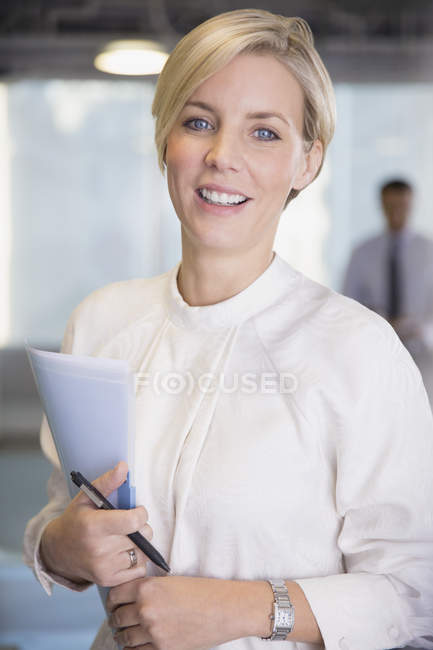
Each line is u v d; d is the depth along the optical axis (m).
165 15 6.93
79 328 1.42
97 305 1.42
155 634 1.07
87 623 3.62
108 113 7.09
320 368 1.17
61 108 7.07
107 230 7.18
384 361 1.16
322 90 1.23
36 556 1.21
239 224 1.20
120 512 1.07
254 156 1.18
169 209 7.18
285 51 1.18
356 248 6.13
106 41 6.95
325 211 6.99
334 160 6.97
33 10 6.91
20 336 7.13
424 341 5.90
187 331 1.28
